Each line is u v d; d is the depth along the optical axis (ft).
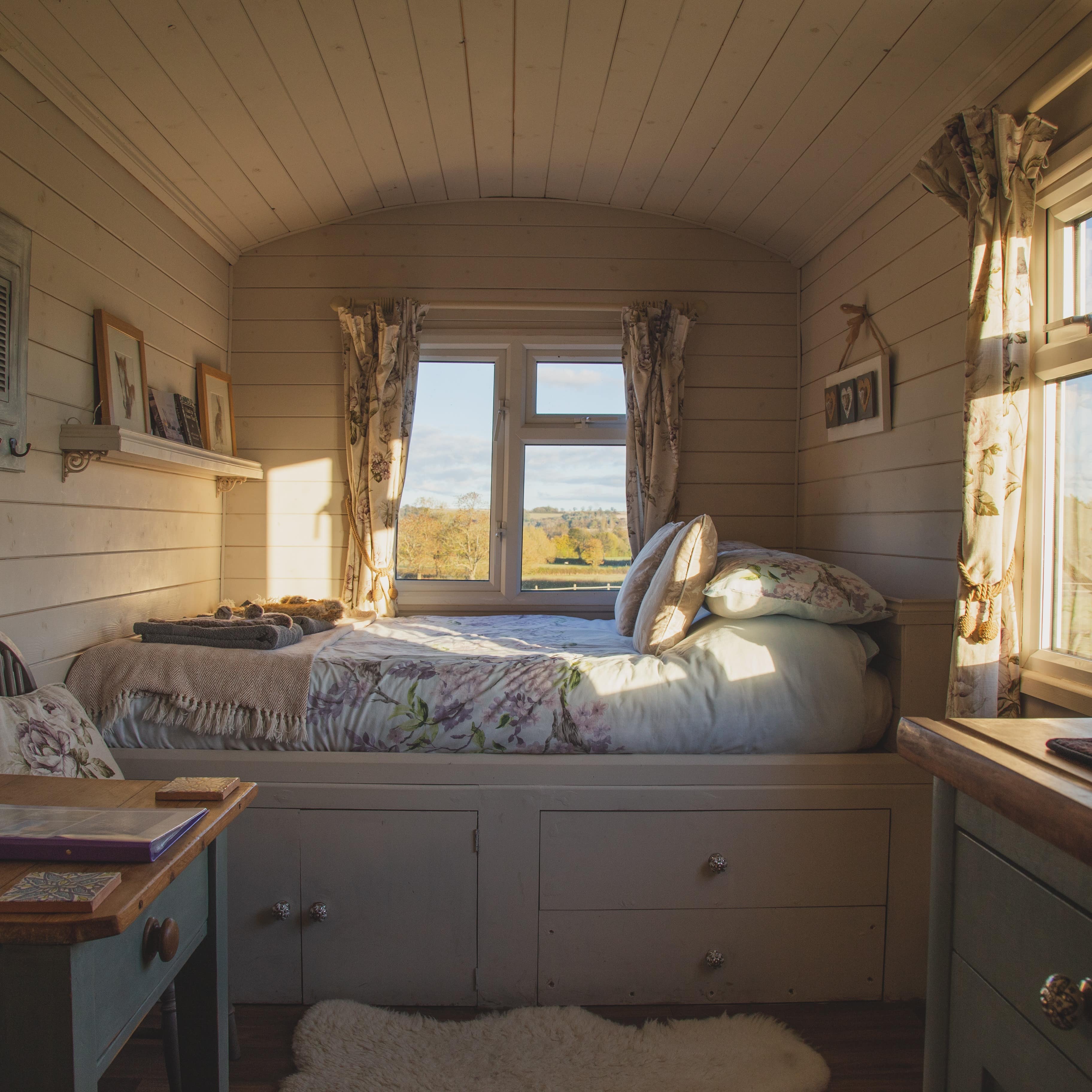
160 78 6.68
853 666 6.53
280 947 6.23
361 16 6.28
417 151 8.80
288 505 10.49
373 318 10.23
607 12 6.27
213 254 9.93
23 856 2.92
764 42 6.47
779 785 6.30
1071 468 5.56
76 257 6.82
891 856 6.34
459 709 6.45
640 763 6.25
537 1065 5.49
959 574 5.71
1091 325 5.26
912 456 7.66
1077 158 5.32
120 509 7.59
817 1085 5.33
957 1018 3.28
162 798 3.51
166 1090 5.29
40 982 2.49
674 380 10.34
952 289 6.97
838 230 9.30
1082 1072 2.52
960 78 6.39
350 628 8.70
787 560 6.97
